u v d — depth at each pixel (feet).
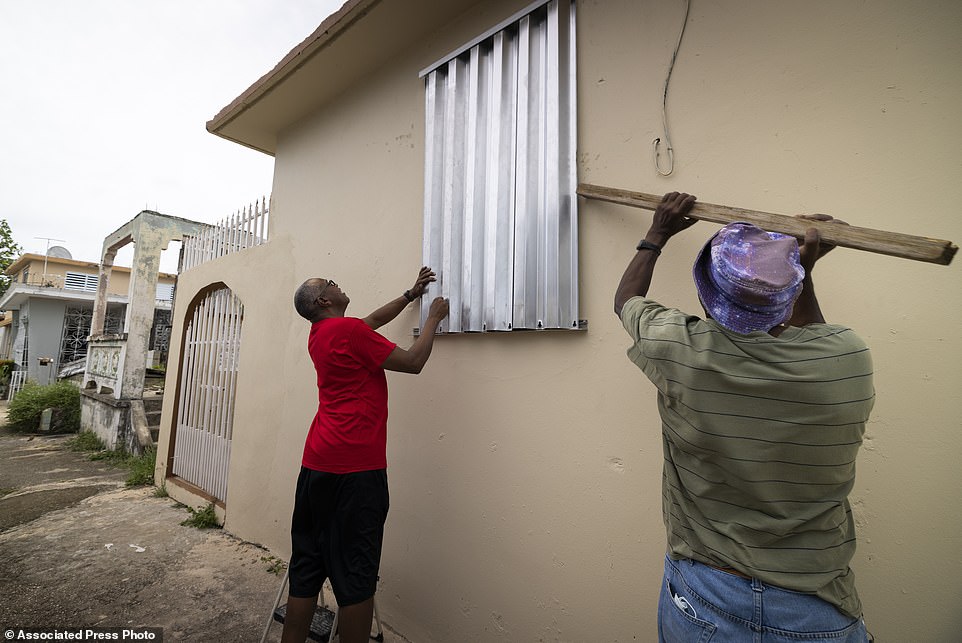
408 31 9.50
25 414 30.12
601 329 6.36
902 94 4.59
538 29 7.38
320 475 6.94
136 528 13.41
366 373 7.25
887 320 4.55
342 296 8.23
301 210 12.46
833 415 3.16
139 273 26.40
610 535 6.07
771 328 3.47
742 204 5.43
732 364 3.35
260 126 13.53
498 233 7.54
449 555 7.90
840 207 4.85
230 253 14.96
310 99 12.05
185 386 17.24
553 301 6.71
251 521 12.41
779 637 3.21
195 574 10.59
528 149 7.27
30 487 17.81
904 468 4.39
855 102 4.83
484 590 7.36
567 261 6.66
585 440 6.40
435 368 8.47
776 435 3.23
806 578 3.24
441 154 8.82
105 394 27.58
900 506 4.38
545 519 6.73
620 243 6.26
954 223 4.29
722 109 5.67
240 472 13.02
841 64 4.94
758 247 3.40
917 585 4.26
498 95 7.77
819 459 3.22
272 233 13.38
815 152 5.03
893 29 4.68
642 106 6.31
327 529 6.89
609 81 6.65
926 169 4.44
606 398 6.24
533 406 7.00
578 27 7.04
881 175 4.65
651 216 6.02
